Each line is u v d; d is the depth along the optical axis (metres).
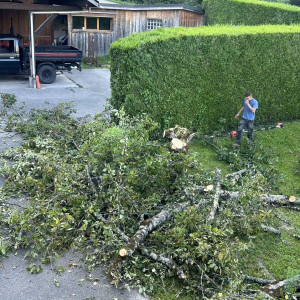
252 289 5.35
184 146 8.49
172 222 6.27
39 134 10.01
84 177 6.98
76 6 16.08
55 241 5.88
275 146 11.37
